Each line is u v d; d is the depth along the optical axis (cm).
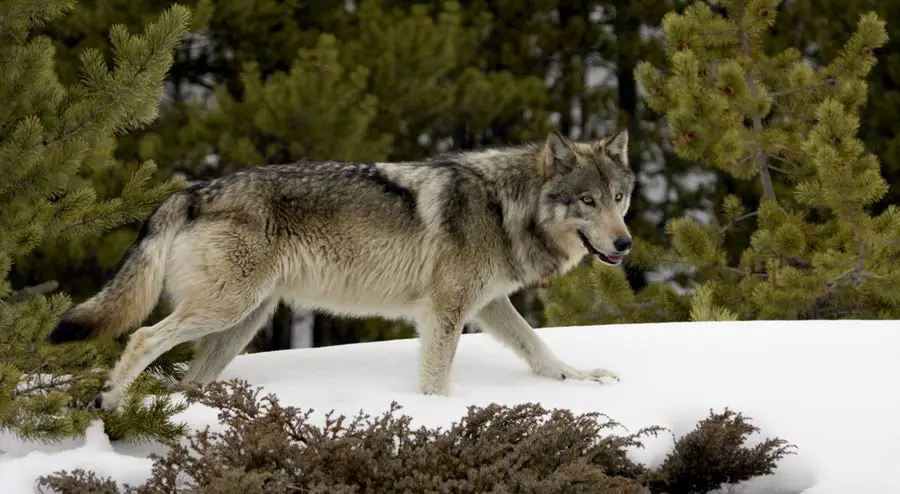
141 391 1638
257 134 4238
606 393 1770
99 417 1602
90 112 1858
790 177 4031
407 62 4531
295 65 4266
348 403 1716
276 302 1934
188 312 1789
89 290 3884
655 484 1550
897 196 4950
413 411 1661
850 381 1758
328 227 1877
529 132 4947
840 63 3922
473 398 1755
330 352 2138
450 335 1861
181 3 4194
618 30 5462
